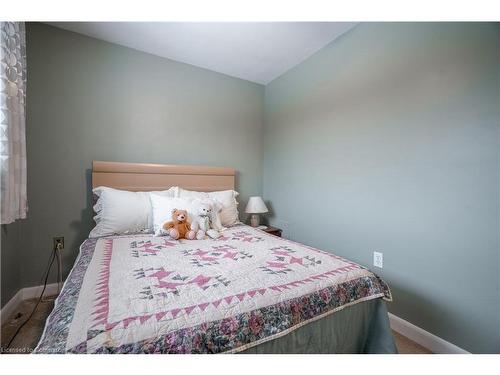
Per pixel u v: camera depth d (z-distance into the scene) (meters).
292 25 1.93
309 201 2.41
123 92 2.26
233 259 1.31
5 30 1.31
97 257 1.31
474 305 1.26
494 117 1.19
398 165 1.62
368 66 1.82
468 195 1.28
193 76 2.62
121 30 2.02
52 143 1.98
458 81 1.32
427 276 1.46
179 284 0.98
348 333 1.09
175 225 1.78
